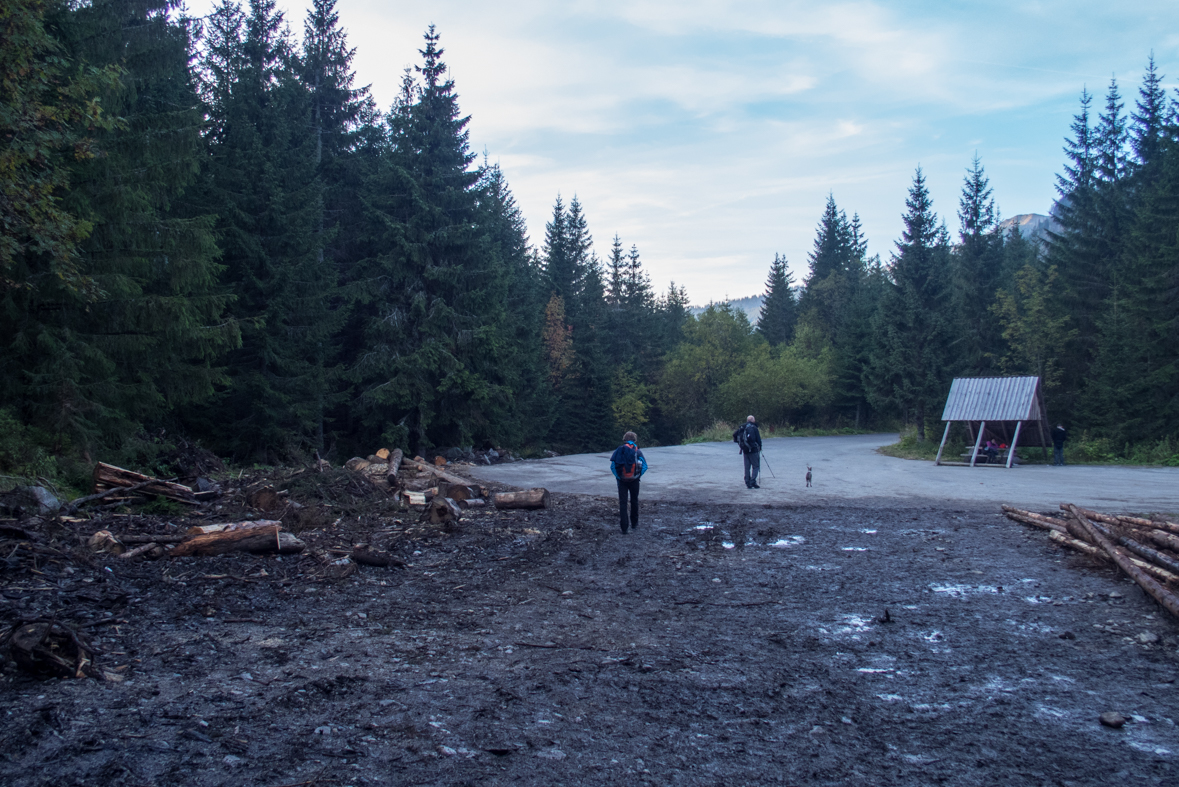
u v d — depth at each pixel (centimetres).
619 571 830
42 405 1245
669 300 9556
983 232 4709
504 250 5400
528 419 4200
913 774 351
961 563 855
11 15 900
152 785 313
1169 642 564
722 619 635
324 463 1293
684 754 369
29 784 307
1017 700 450
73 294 1280
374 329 2706
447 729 389
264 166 2319
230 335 1600
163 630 536
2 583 591
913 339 3812
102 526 838
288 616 600
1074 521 952
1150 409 3033
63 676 435
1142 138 4391
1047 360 3803
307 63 3266
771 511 1254
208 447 2236
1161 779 348
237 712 397
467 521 1130
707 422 6219
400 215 2894
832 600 701
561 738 384
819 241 9275
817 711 430
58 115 976
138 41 1409
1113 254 4078
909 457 2811
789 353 5691
